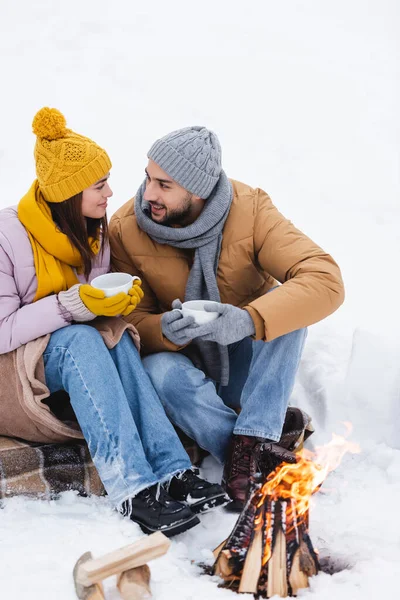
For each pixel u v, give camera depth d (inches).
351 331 133.7
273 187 208.4
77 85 265.7
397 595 70.1
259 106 259.4
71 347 84.9
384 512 86.0
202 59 288.5
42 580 71.6
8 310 87.0
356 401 106.5
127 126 240.1
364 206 198.7
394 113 257.8
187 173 93.4
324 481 93.7
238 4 347.3
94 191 89.8
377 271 162.9
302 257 95.1
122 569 68.5
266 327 87.7
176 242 97.5
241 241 98.7
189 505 85.0
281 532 72.4
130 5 334.3
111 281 91.6
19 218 90.2
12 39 297.9
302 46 308.3
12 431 90.0
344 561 77.7
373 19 342.3
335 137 240.1
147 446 86.0
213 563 77.0
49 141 88.1
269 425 90.0
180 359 94.7
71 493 87.6
